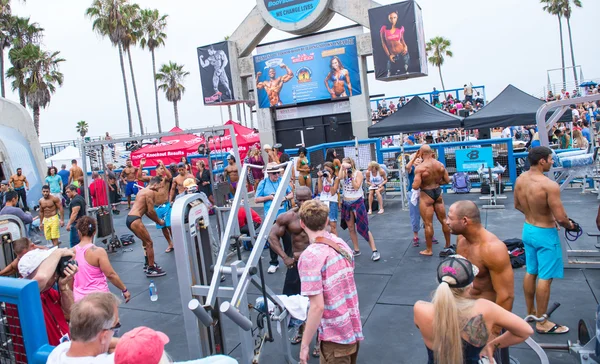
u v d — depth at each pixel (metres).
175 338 5.39
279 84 17.45
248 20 17.98
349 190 7.50
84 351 2.33
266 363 4.48
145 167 19.33
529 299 4.76
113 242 10.29
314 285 2.96
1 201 14.58
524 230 4.67
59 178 17.42
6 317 3.03
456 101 27.39
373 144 14.52
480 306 2.42
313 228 3.13
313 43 16.92
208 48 18.33
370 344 4.71
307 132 17.78
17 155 18.95
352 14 16.19
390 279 6.59
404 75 15.38
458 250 3.64
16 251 4.62
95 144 9.69
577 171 6.09
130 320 6.09
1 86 42.72
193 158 16.61
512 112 12.72
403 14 15.14
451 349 2.29
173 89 60.94
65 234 13.18
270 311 3.92
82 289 4.80
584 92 25.94
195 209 3.58
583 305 5.11
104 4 49.72
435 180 7.32
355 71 16.34
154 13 54.84
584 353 3.38
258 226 8.34
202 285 3.63
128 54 55.19
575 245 7.32
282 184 3.77
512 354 4.21
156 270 8.09
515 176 12.58
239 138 18.88
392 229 9.59
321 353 3.17
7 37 42.72
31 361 2.88
